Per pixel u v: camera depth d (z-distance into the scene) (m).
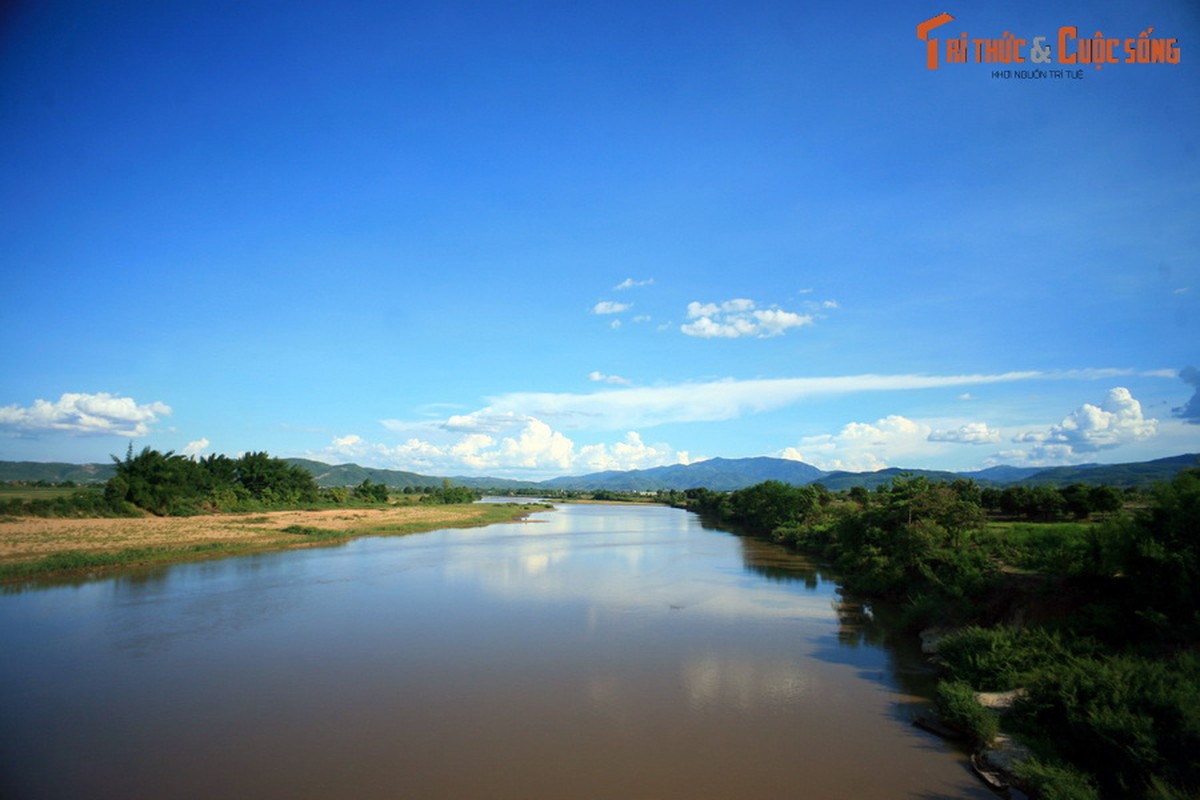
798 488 88.00
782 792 15.20
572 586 42.00
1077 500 57.16
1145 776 13.92
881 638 29.23
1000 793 15.10
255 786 15.30
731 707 20.55
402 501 157.75
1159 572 20.03
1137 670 16.61
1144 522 21.33
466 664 24.73
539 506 169.75
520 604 35.91
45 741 17.73
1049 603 24.17
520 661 25.19
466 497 167.38
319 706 20.39
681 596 38.97
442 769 16.20
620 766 16.44
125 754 16.94
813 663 25.30
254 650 26.41
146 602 35.66
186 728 18.64
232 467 114.62
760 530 89.25
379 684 22.45
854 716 19.86
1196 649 18.05
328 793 14.99
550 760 16.77
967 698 18.72
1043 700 17.84
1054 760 15.65
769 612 34.66
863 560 40.59
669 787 15.39
